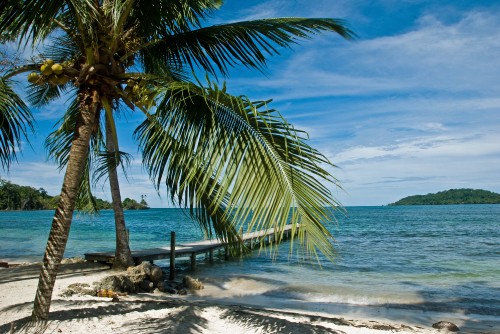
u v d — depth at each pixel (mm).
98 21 4551
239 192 3887
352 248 23375
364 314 8875
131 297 9391
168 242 28094
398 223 54062
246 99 3701
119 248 12102
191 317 6562
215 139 4199
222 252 21391
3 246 25688
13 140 5512
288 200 3701
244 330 6121
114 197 12211
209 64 5988
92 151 8547
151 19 5324
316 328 6367
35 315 4453
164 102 4598
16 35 4711
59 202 4590
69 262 13625
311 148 3711
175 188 5309
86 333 5297
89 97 4742
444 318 8625
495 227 43594
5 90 5062
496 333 7516
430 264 16906
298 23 5508
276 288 11742
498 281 12992
